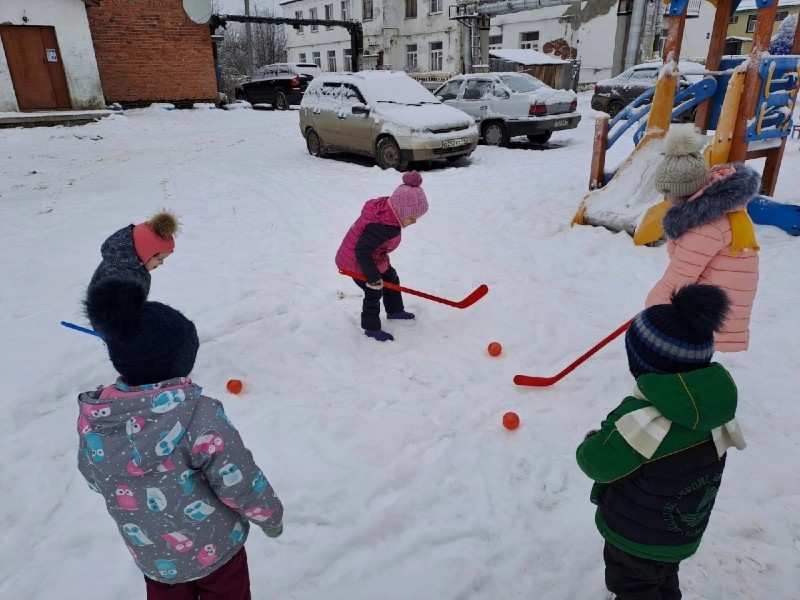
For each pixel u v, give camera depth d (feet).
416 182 11.12
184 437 4.51
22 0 47.75
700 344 4.68
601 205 20.06
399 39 107.04
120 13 57.93
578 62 79.00
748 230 8.85
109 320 4.28
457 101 41.04
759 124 18.69
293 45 134.82
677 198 9.18
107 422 4.44
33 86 50.29
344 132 33.96
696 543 5.44
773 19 17.39
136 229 8.55
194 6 61.05
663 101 19.99
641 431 4.84
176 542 4.87
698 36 84.38
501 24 95.45
